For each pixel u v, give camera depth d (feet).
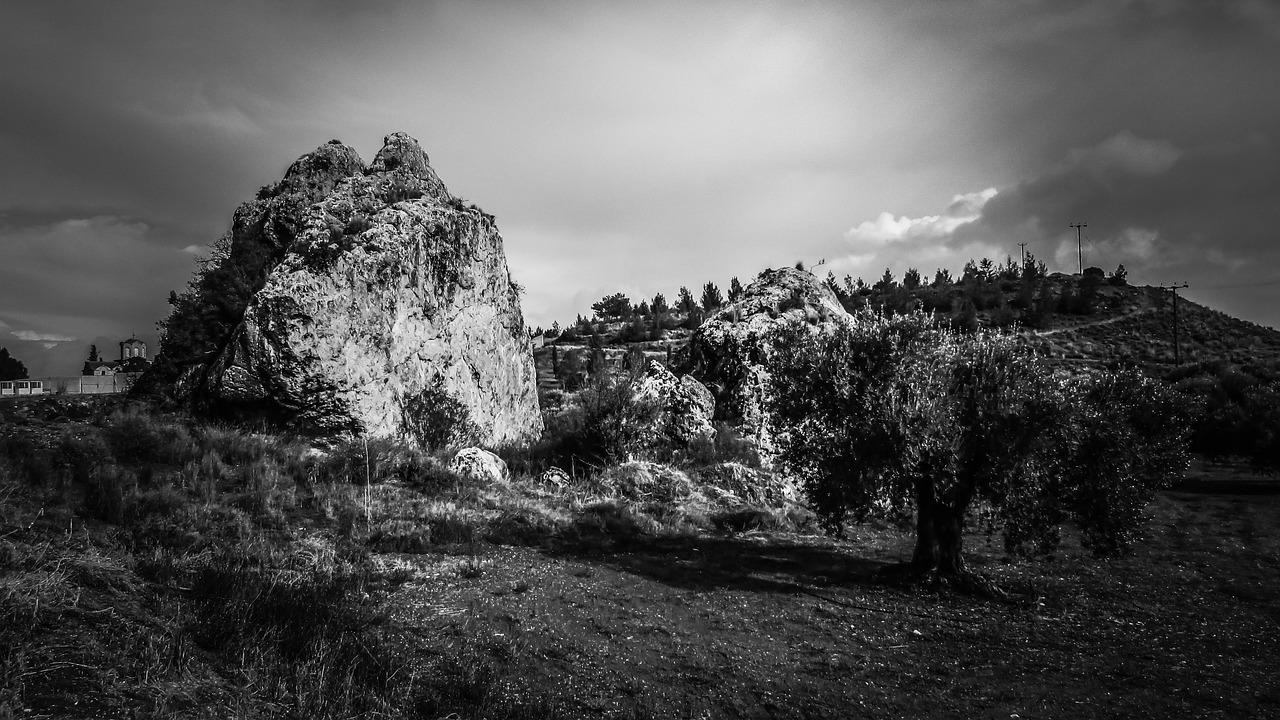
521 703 20.35
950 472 31.73
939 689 22.48
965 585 33.45
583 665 23.57
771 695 21.84
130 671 17.21
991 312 242.17
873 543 45.96
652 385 70.38
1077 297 253.44
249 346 51.01
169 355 56.54
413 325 60.70
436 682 21.01
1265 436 74.79
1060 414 31.58
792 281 84.23
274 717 16.81
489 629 26.18
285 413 51.70
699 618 29.04
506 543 39.58
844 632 27.73
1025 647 26.30
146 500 33.47
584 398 63.62
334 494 41.83
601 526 45.44
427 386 61.46
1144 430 37.63
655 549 41.34
